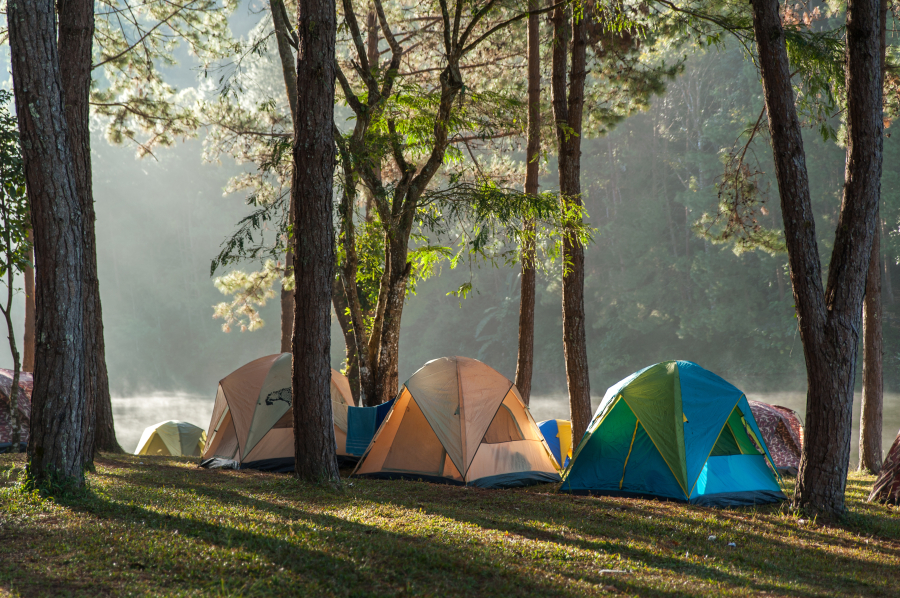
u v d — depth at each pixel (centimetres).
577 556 570
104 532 564
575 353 1239
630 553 600
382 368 1227
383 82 1219
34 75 687
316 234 873
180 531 581
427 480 978
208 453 1149
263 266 2030
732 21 1144
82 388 729
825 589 523
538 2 1447
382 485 909
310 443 882
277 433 1095
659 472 895
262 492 813
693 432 888
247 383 1136
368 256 1439
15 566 475
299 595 447
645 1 1298
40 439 704
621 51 1669
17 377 1080
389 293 1231
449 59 1127
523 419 1070
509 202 1137
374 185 1200
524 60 1883
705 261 4034
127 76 1809
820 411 766
